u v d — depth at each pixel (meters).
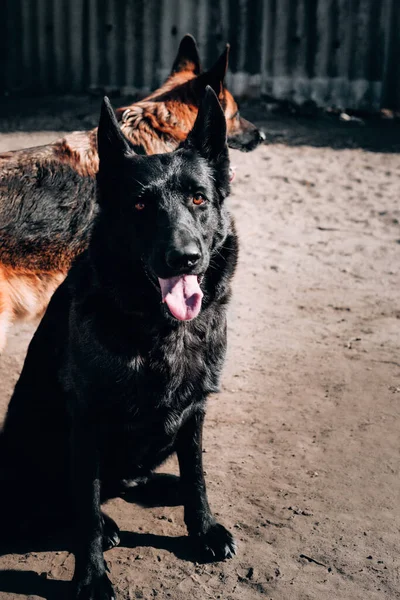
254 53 5.32
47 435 1.75
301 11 5.20
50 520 1.75
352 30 5.20
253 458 1.90
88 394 1.58
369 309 2.67
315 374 2.26
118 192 1.62
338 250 3.25
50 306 1.75
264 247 3.27
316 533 1.67
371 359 2.33
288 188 4.02
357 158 4.50
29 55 5.48
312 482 1.82
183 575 1.59
